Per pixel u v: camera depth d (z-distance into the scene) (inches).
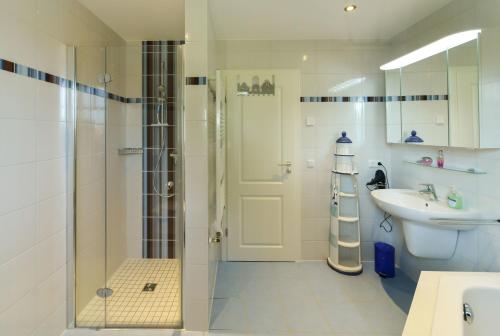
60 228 67.7
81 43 76.9
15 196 53.5
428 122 84.5
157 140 100.3
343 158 100.9
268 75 106.0
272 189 108.4
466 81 70.6
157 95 98.5
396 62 93.9
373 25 94.0
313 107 107.2
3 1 49.9
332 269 103.2
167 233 102.3
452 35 69.4
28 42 56.3
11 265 52.8
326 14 85.7
